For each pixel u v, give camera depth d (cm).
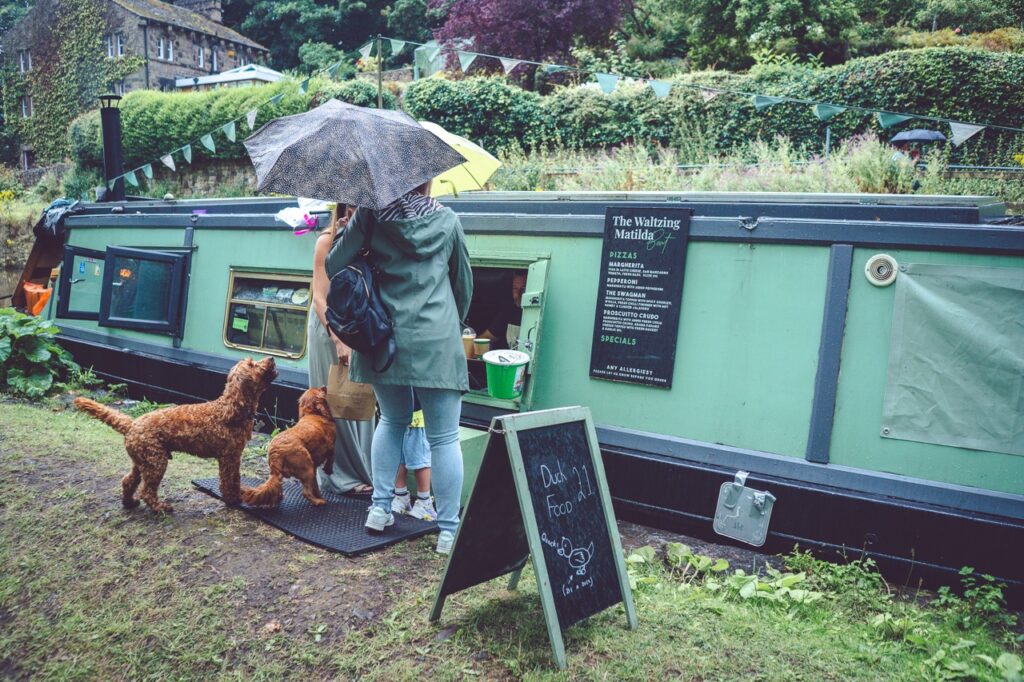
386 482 375
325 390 429
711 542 423
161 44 3809
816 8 1842
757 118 1312
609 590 295
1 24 5288
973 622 336
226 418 394
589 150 1434
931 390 372
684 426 435
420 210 330
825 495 388
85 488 430
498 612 307
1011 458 356
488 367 455
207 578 334
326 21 4216
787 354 407
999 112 1195
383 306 329
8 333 743
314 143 322
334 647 288
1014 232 354
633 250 448
